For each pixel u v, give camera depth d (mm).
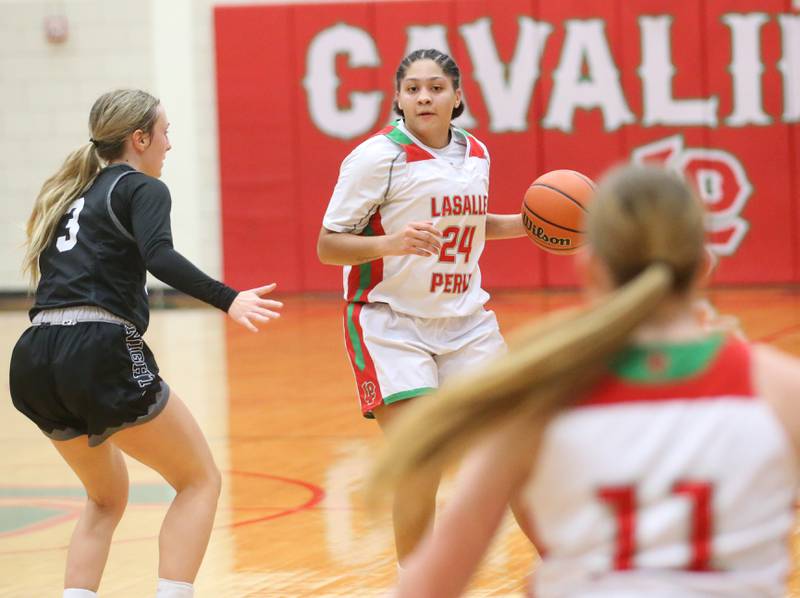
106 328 10148
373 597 12125
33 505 17094
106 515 10922
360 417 23203
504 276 45500
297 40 46062
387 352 11664
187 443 10539
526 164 45219
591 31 44625
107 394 10094
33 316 10453
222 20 46344
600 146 44969
